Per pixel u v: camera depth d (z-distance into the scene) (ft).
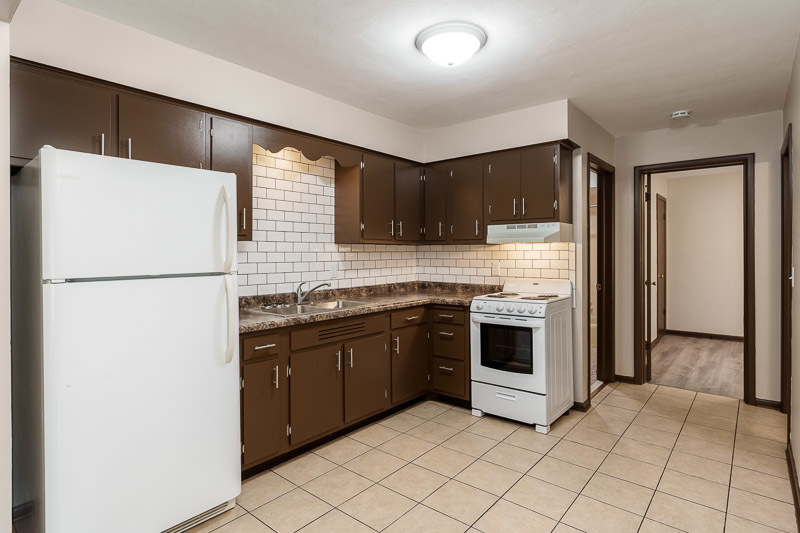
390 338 10.79
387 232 12.09
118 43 6.97
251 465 7.72
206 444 6.44
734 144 11.87
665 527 6.39
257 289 9.87
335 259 11.82
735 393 12.61
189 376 6.23
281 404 8.23
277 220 10.30
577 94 10.21
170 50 7.60
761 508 6.85
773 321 11.34
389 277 13.60
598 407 11.53
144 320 5.77
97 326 5.37
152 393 5.86
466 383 11.32
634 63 8.57
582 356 11.35
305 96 9.89
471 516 6.70
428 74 9.11
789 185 10.70
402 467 8.28
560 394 10.50
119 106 6.94
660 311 20.70
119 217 5.56
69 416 5.15
